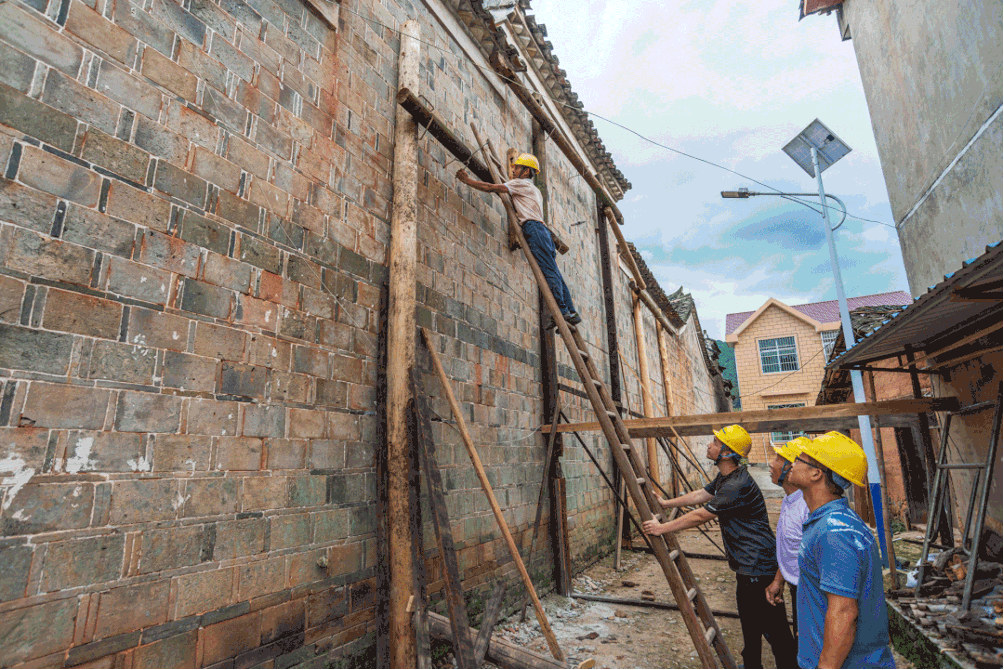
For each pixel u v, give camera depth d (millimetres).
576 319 4766
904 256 5867
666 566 3295
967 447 5082
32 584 1947
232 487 2730
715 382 25953
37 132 2168
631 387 11367
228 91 3057
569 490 7156
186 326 2627
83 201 2287
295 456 3121
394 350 3846
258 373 2971
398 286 3984
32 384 2035
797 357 24938
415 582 3248
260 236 3109
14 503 1935
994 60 3943
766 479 19375
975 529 3941
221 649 2561
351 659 3270
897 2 5414
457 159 5164
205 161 2854
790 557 2930
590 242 9922
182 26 2844
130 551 2260
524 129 7422
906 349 5461
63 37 2305
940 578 4461
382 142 4324
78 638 2051
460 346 5004
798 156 8883
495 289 5828
